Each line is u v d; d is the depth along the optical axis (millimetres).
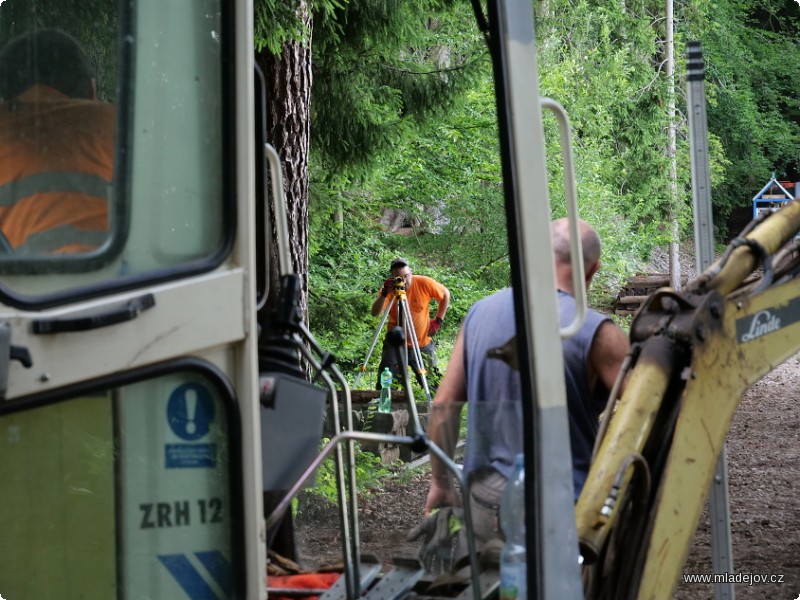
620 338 6727
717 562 7531
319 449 5262
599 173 46406
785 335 6793
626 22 53969
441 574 5738
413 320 20547
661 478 5914
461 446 5730
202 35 4262
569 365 6664
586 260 7227
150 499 4102
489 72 17938
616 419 5949
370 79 17234
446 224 35062
